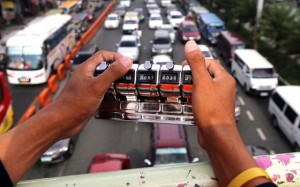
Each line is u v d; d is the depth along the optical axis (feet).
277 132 46.16
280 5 65.98
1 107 40.47
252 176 3.09
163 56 61.77
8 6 110.11
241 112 52.08
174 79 5.23
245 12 82.94
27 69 61.62
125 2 136.87
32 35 64.44
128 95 5.32
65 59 75.66
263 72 55.57
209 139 3.68
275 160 4.10
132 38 74.59
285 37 60.49
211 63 4.58
